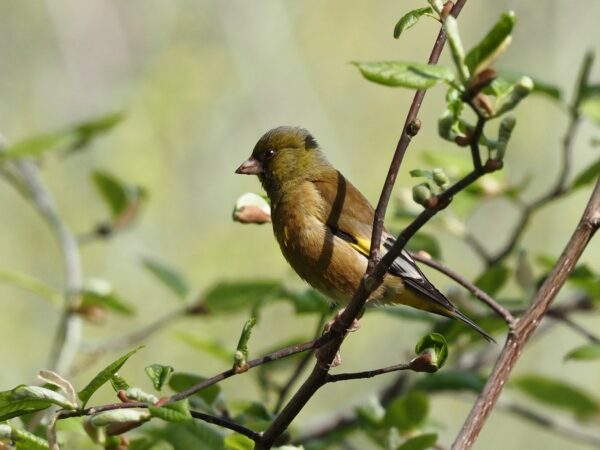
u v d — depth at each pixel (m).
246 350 4.81
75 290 8.77
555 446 14.25
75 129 9.50
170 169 17.06
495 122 15.62
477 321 7.72
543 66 15.86
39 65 18.08
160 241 16.55
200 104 17.41
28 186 9.52
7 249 16.48
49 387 5.29
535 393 9.19
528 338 5.42
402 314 8.12
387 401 9.04
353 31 19.25
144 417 4.73
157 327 8.80
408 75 4.28
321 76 18.86
